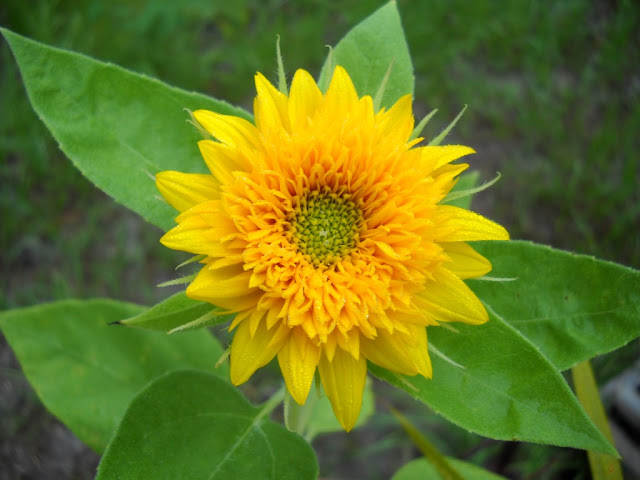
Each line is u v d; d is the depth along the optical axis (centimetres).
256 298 20
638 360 37
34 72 23
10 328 30
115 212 45
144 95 25
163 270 44
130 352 32
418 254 20
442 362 23
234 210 20
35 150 43
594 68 51
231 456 25
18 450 38
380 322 20
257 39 50
